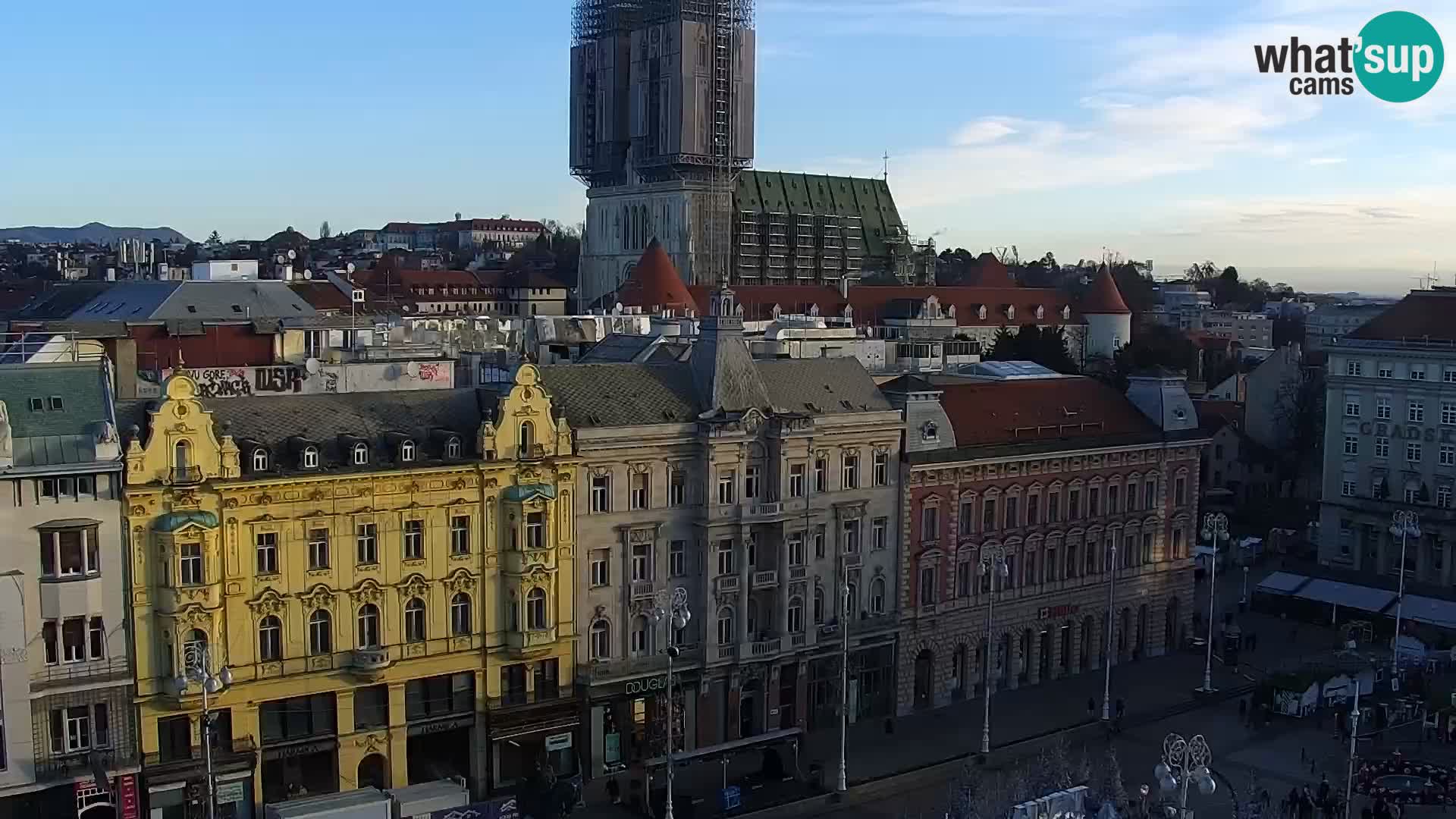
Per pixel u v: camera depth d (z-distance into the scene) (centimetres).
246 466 8200
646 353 11681
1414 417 15362
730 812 8962
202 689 7369
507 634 9119
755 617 10406
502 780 9181
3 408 7444
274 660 8294
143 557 7844
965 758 10119
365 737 8644
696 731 10031
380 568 8612
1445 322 15375
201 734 8050
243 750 8175
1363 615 14300
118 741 7856
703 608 9962
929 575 11362
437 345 12738
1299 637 14050
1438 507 15062
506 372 10325
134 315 13450
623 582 9656
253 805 8225
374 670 8506
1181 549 13462
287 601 8300
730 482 10038
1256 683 12369
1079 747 10575
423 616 8819
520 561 9025
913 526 11175
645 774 9200
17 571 7500
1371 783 9538
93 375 8188
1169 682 12362
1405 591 14462
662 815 8844
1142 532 13062
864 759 10100
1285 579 14962
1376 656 13012
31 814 7669
